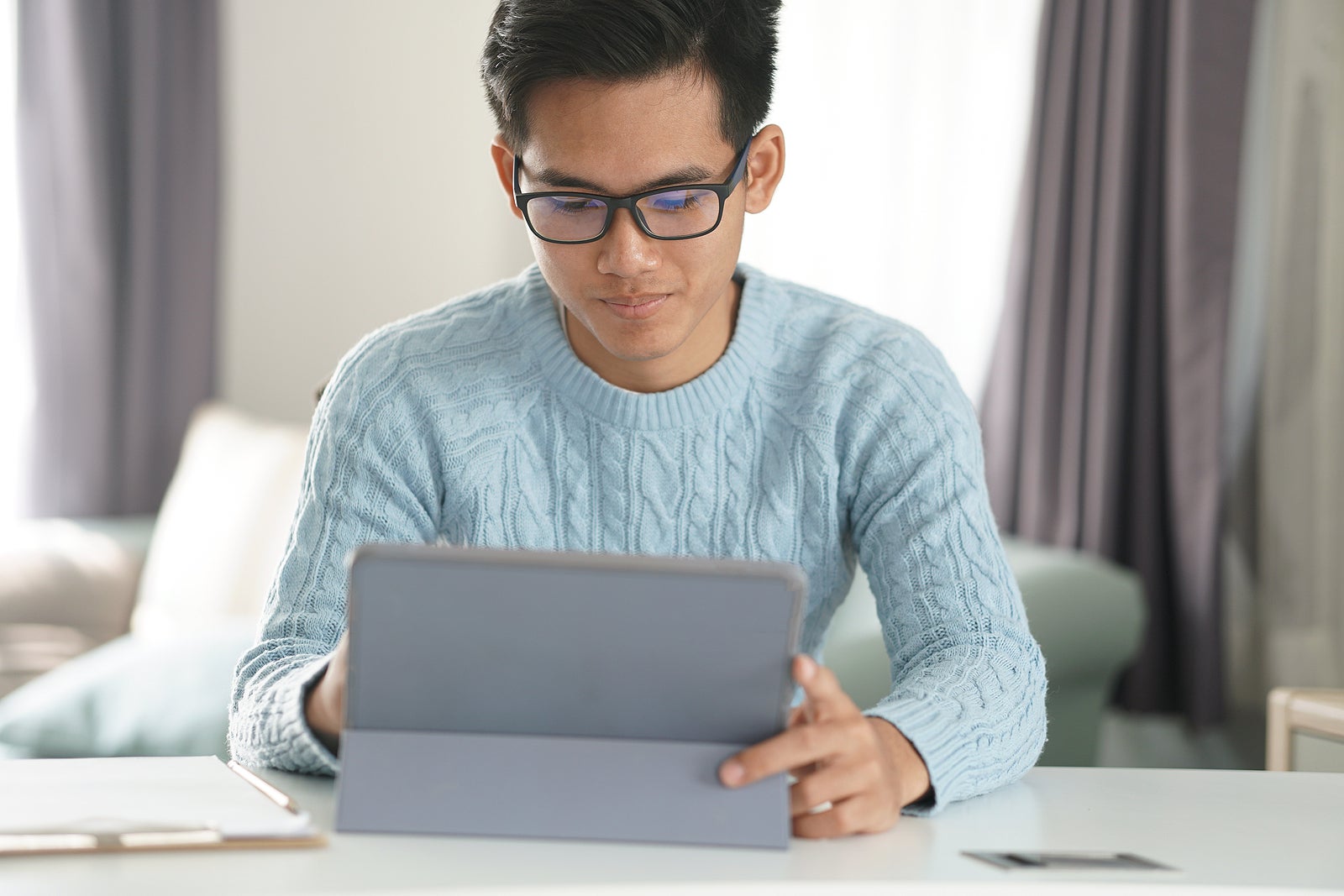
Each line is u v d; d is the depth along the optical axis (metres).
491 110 1.17
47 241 3.47
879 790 0.91
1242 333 2.97
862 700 2.38
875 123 3.33
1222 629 2.88
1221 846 0.92
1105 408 2.96
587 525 1.31
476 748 0.89
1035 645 1.18
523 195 1.10
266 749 1.05
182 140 3.62
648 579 0.84
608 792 0.88
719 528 1.30
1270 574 2.96
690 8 1.05
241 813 0.86
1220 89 2.79
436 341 1.33
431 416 1.29
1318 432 2.89
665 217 1.09
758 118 1.14
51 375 3.50
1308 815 1.01
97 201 3.50
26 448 3.51
